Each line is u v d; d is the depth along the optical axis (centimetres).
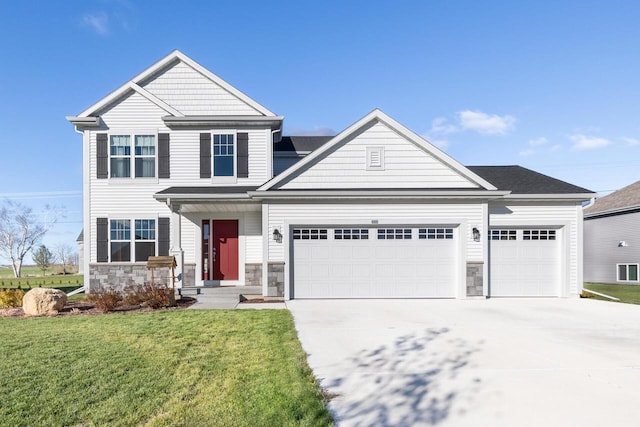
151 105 1471
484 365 588
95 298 1048
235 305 1130
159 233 1446
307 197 1259
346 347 682
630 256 2164
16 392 464
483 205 1297
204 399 446
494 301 1237
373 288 1279
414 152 1327
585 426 404
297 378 514
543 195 1327
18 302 1132
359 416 422
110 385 486
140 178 1455
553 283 1341
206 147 1466
